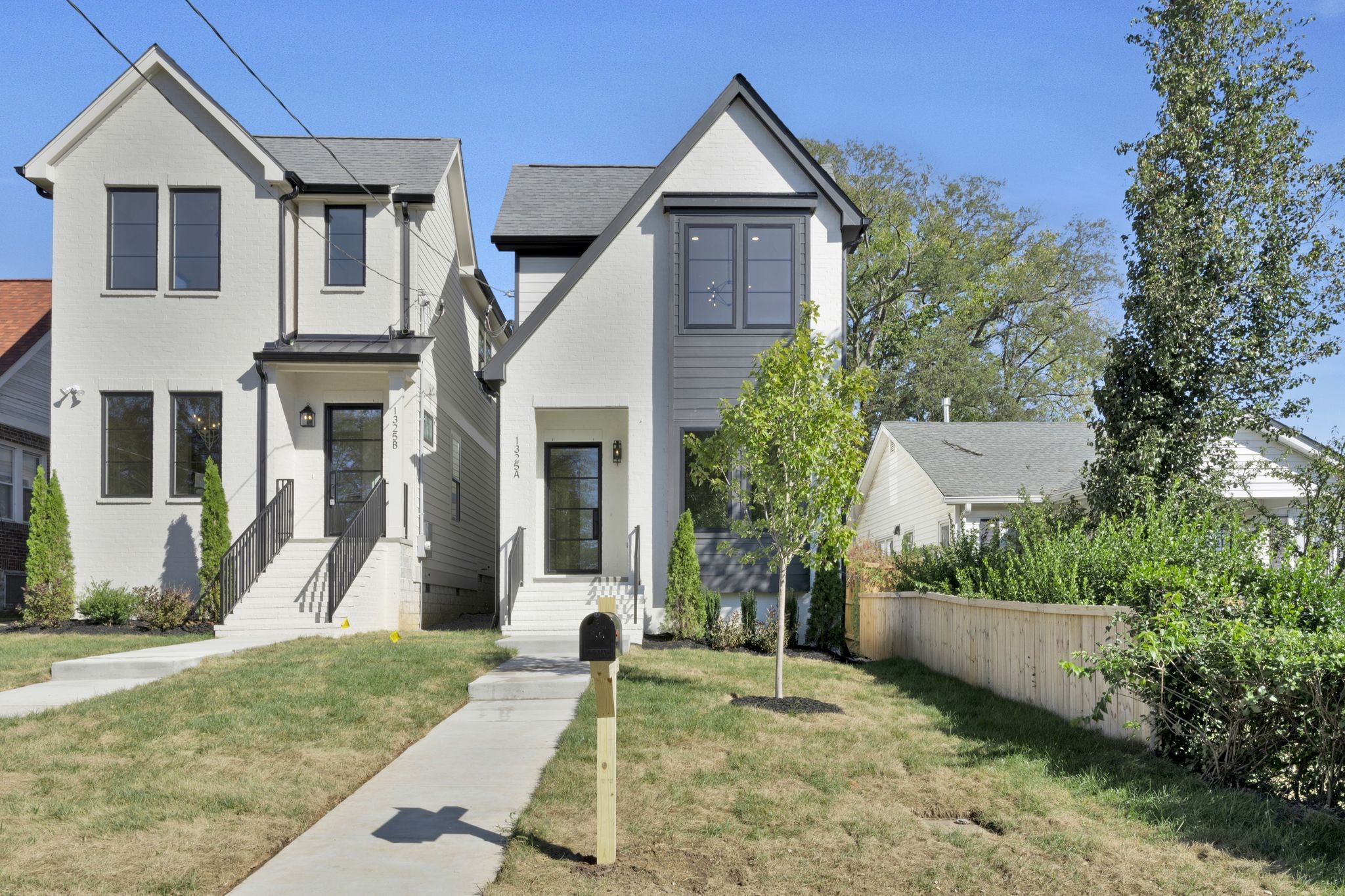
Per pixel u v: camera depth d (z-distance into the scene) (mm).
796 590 16688
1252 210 14492
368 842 6105
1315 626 7871
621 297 17047
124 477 17547
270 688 10266
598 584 16781
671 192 17125
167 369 17531
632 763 7820
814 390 10438
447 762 8094
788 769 7758
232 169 17781
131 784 7051
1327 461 12469
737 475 11273
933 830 6531
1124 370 14852
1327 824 6273
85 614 16844
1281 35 14578
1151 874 5652
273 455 17453
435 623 19422
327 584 16500
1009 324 42156
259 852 5844
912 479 25891
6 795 6832
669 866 5723
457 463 21781
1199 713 7699
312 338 17844
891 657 16391
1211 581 8375
